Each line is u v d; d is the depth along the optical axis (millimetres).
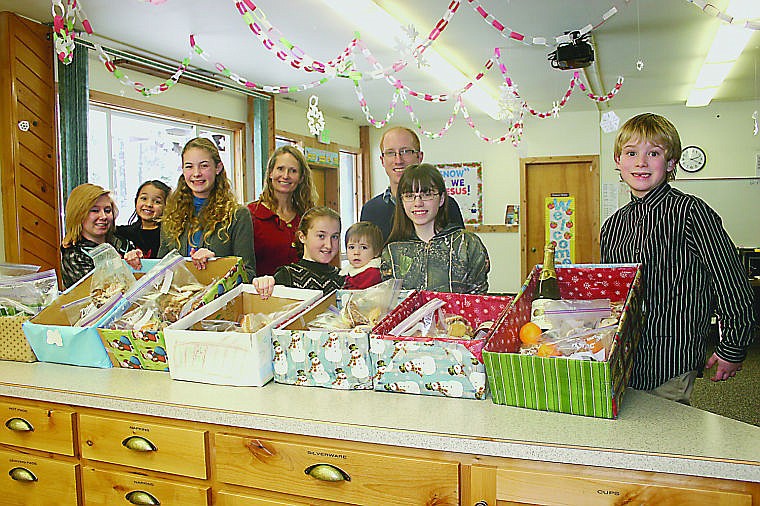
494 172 9125
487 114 8633
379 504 1362
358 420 1385
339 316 1868
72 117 4328
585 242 8883
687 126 8242
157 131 5637
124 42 4727
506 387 1434
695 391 4285
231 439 1497
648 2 4031
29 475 1749
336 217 2510
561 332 1597
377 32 4594
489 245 9219
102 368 1893
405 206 2217
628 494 1177
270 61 5359
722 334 1786
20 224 4027
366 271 2389
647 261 1852
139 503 1608
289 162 2875
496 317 1887
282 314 1851
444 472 1305
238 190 6613
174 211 2512
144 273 2262
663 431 1271
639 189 1869
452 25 4469
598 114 8617
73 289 2082
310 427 1396
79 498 1694
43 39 4195
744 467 1108
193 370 1715
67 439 1690
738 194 7676
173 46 4863
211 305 1871
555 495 1227
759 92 7375
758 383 4457
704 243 1759
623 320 1424
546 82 6484
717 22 4484
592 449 1189
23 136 4047
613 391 1329
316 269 2494
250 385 1659
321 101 7352
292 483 1443
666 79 6496
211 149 2439
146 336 1794
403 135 2754
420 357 1537
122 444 1619
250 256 2441
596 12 4242
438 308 1851
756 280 5566
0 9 3926
